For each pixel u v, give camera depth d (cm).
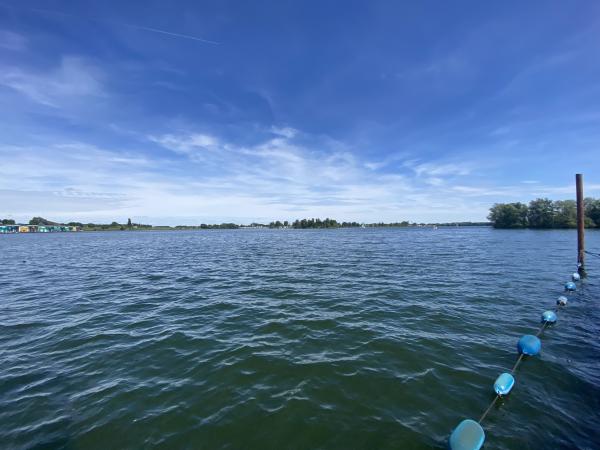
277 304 1141
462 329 870
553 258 2395
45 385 586
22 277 1825
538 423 481
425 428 470
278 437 449
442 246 3850
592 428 471
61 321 965
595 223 7594
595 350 739
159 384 589
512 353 721
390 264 2191
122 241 6562
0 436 450
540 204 8838
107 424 477
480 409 516
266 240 6250
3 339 818
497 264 2114
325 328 882
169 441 441
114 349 749
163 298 1257
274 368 648
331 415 497
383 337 811
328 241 5434
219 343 781
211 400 537
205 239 7169
